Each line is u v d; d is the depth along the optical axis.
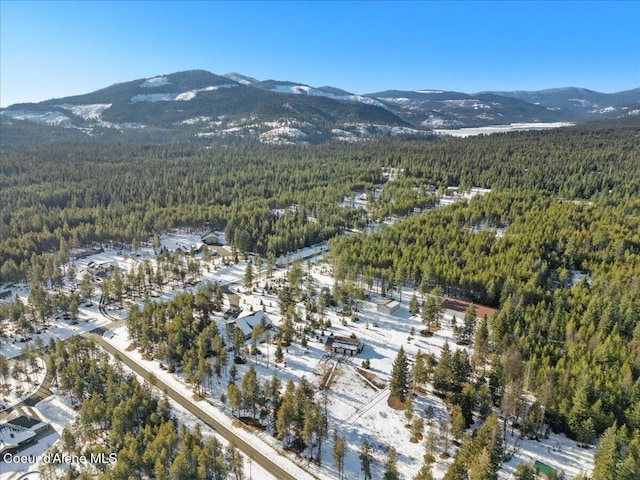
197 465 60.44
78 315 117.50
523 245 134.62
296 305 120.75
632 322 93.31
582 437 67.56
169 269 140.25
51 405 79.94
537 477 61.62
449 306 113.06
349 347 95.31
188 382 84.06
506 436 70.06
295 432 70.56
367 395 81.75
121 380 81.88
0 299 127.81
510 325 94.88
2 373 83.94
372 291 129.88
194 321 103.50
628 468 55.81
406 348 97.56
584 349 83.94
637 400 69.75
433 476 62.31
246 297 127.31
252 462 66.06
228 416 76.50
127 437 64.50
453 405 75.62
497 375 77.81
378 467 65.06
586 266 126.50
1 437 69.00
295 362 93.00
